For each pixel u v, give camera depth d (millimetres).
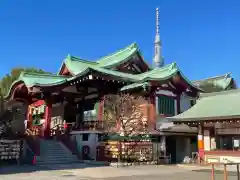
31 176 16281
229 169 22047
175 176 17047
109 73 28734
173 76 30391
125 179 15430
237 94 26016
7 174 17172
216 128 24781
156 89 29531
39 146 24422
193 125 26188
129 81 29922
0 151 23281
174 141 29672
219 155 23906
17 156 24109
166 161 26812
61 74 36000
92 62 37125
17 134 25094
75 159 26312
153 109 28719
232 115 21516
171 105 30766
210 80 46719
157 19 62125
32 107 39625
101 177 16172
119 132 26438
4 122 27875
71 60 35031
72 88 32812
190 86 32250
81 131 28156
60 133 30391
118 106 27266
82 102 32906
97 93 30812
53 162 24297
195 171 20000
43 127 33406
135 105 28250
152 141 27312
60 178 15547
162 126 28641
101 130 27094
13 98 33062
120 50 37344
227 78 44812
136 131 26703
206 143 25219
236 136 23453
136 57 35625
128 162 24078
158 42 61062
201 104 27078
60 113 36156
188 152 30219
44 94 31344
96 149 26203
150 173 18484
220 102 25750
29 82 29344
